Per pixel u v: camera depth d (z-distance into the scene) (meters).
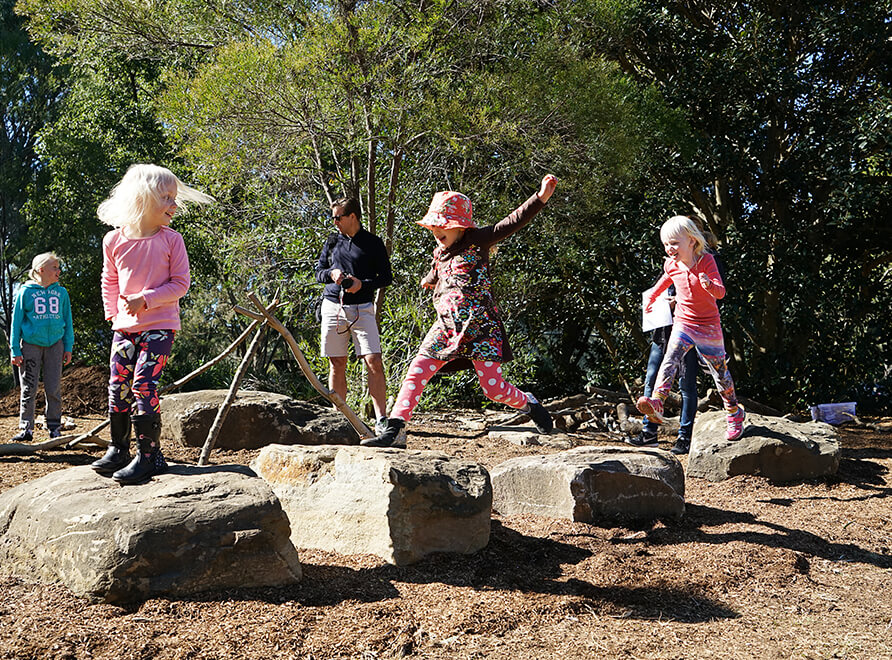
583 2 11.27
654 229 12.88
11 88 24.25
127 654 2.73
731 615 3.44
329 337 6.10
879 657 3.04
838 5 13.17
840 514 5.16
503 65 10.56
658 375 5.81
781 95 12.77
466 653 2.92
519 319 14.01
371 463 4.00
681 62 13.53
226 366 19.16
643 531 4.59
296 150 10.06
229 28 10.21
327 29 8.72
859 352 13.41
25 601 3.12
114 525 3.18
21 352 6.66
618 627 3.24
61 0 10.27
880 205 12.88
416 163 10.79
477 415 9.60
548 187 4.34
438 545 3.92
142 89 22.25
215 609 3.12
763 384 13.49
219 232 10.98
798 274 12.75
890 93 12.21
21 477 5.27
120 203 3.54
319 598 3.33
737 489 5.82
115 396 3.66
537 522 4.71
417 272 10.63
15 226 25.00
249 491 3.52
